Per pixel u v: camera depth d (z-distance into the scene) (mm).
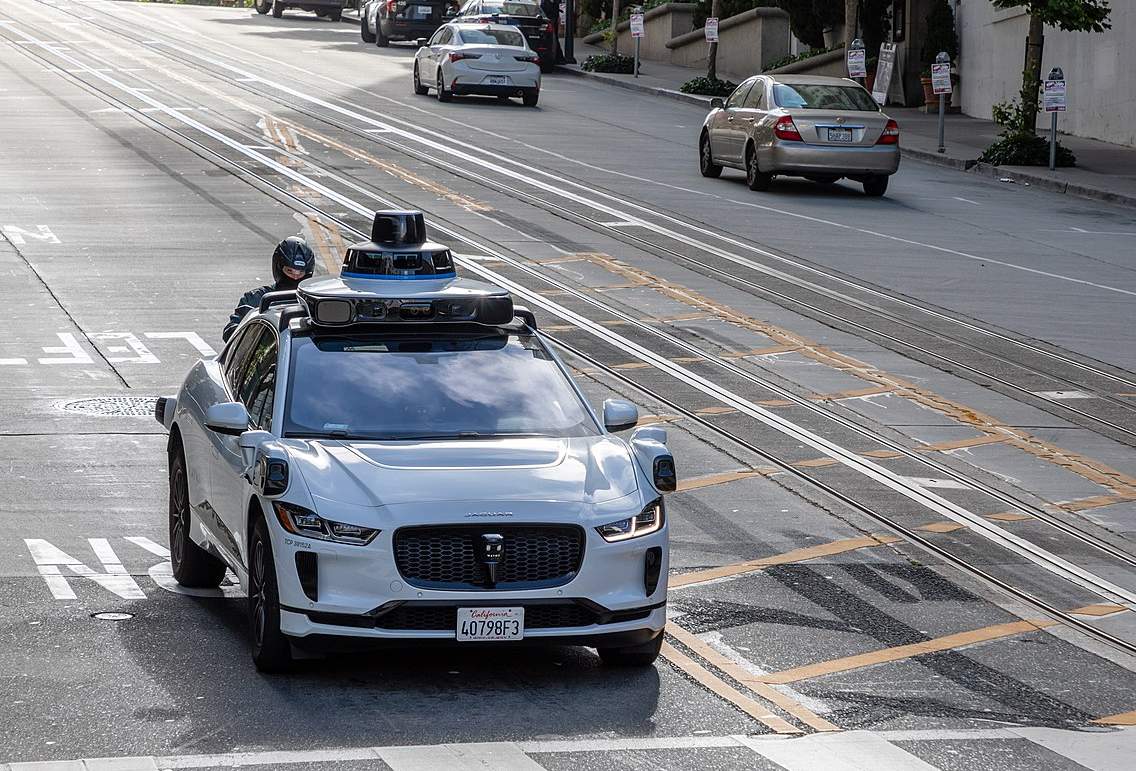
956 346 21250
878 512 14398
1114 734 9312
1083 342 21656
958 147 43312
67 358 19422
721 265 26344
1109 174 38625
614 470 10000
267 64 59219
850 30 48312
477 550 9375
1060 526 14266
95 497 14234
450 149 39062
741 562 12828
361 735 8734
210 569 11836
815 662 10508
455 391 10656
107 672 9797
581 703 9469
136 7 88750
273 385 10672
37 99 45812
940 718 9484
